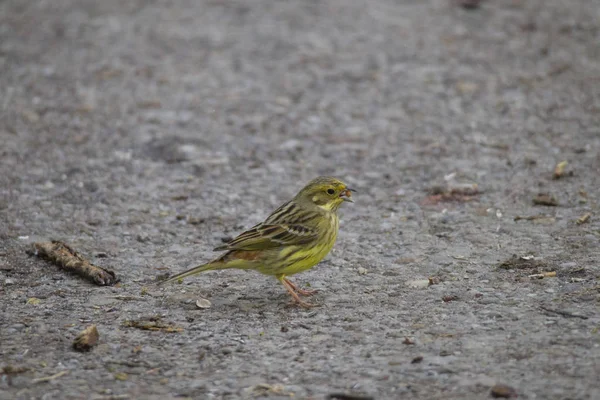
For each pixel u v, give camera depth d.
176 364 8.91
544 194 13.43
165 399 8.20
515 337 9.17
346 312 10.09
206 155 15.89
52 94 19.02
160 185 14.62
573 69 19.58
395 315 9.93
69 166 15.37
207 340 9.44
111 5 25.77
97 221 13.18
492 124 16.91
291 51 21.42
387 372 8.57
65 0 26.27
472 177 14.56
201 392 8.32
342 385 8.36
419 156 15.62
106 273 11.08
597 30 22.08
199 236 12.70
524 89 18.56
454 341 9.16
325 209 10.57
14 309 10.26
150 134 16.84
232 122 17.44
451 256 11.66
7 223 13.05
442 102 18.14
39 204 13.80
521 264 11.21
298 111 17.92
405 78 19.50
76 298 10.59
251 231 10.38
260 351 9.16
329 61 20.67
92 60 21.09
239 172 15.17
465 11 24.05
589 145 15.60
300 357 8.98
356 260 11.70
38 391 8.36
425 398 8.04
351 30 22.80
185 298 10.60
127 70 20.41
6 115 17.80
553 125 16.67
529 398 7.91
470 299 10.25
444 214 13.20
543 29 22.34
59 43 22.34
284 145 16.33
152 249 12.25
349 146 16.20
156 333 9.62
